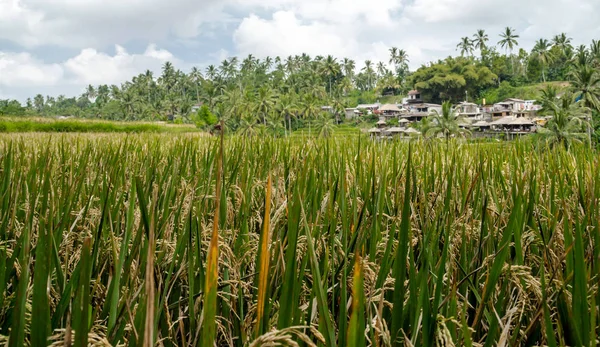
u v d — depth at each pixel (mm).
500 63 116625
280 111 65375
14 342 1321
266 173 4059
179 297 2275
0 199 2854
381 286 1926
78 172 3961
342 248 2250
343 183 2439
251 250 2305
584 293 1519
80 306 1187
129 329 1661
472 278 2297
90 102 166375
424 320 1626
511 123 48781
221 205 2738
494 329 1717
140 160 5336
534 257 2443
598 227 2123
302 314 1841
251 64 138125
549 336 1475
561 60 106812
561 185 3180
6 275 1980
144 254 2078
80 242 2492
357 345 1317
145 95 129625
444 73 104938
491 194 3344
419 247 2449
